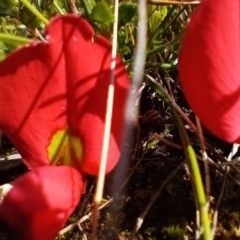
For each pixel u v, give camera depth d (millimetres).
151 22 51
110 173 46
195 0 49
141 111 52
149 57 52
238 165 46
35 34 47
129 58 51
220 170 46
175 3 47
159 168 48
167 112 53
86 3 49
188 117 48
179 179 46
